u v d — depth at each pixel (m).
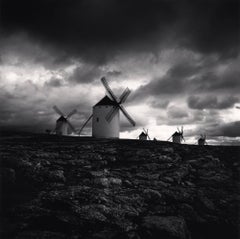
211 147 45.75
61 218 15.98
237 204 23.69
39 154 31.80
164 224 17.14
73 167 29.06
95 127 67.62
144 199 21.83
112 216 17.53
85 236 14.81
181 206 21.50
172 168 32.59
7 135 57.88
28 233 14.00
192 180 29.55
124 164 33.94
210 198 24.41
